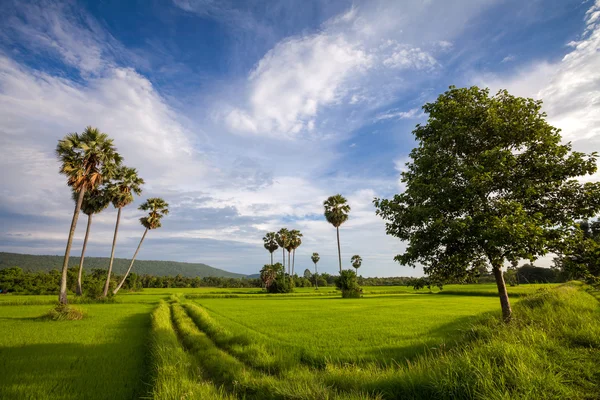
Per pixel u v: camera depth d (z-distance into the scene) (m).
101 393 8.31
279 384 7.61
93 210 47.38
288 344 13.49
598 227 10.56
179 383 7.84
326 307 35.69
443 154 11.55
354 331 17.12
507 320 10.82
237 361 10.83
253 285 152.12
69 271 76.31
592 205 9.48
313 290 105.12
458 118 11.60
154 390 7.41
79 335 16.89
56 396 8.09
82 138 34.44
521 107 11.11
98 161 34.91
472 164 10.86
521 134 10.74
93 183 34.47
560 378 5.78
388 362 10.41
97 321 23.14
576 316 10.15
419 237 10.80
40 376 9.66
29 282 81.25
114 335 16.88
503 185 10.42
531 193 9.49
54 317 23.45
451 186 10.05
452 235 9.89
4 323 21.89
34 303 40.22
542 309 13.30
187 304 37.53
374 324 19.94
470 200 9.66
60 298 31.25
